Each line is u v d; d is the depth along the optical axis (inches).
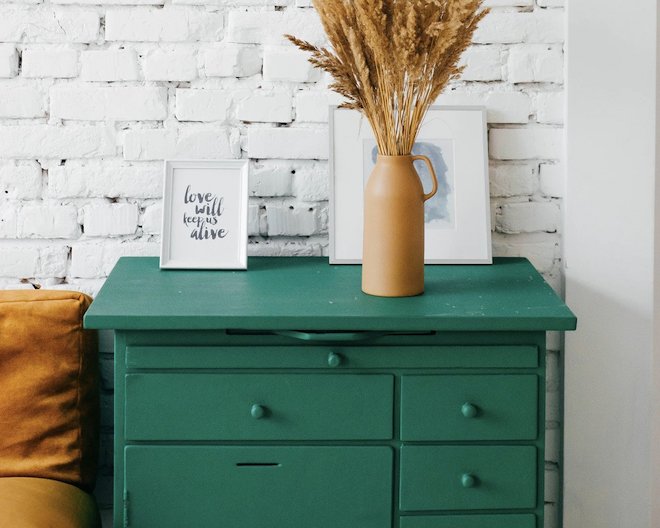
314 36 73.9
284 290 64.2
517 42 74.0
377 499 61.4
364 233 63.5
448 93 74.5
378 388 60.4
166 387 60.1
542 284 66.2
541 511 61.9
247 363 60.1
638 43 72.2
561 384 77.1
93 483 71.3
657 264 77.0
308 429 60.7
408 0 57.3
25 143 74.4
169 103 74.4
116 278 67.5
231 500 61.2
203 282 66.5
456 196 73.2
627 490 76.5
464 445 61.1
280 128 74.9
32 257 76.0
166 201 71.2
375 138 68.8
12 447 67.4
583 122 73.0
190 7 73.5
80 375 69.2
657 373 78.4
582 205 73.9
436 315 57.6
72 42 73.5
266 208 75.9
